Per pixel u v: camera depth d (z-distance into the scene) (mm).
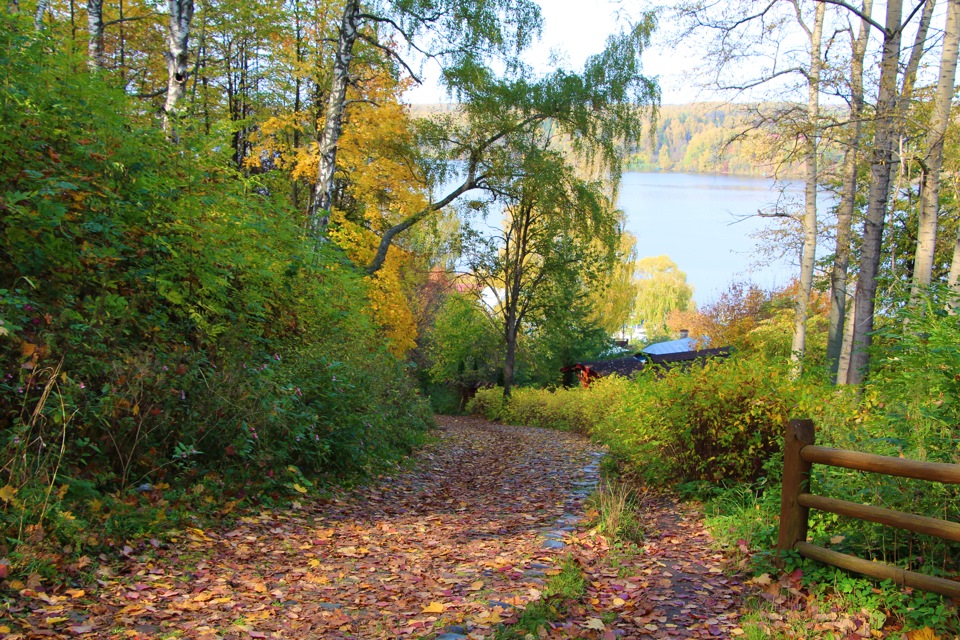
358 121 16844
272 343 7613
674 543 5324
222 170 7258
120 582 3676
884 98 11078
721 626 3561
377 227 19000
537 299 30781
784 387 6770
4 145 5023
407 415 12828
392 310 18281
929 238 9938
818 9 12758
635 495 7164
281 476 6383
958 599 3389
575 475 9578
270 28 18078
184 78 9969
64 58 5852
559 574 4398
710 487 6836
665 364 8172
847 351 13719
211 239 6457
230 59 19391
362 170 16922
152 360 5375
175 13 9867
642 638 3410
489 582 4328
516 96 18781
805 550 4133
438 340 36438
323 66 18078
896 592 3598
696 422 7062
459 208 22484
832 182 15016
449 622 3582
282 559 4582
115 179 5754
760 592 3996
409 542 5398
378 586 4203
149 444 5160
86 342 4906
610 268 22547
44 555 3564
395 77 17500
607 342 40688
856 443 4801
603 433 14633
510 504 7637
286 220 8539
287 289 8211
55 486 4270
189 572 4023
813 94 12461
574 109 19422
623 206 24844
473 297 32500
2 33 5363
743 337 23812
